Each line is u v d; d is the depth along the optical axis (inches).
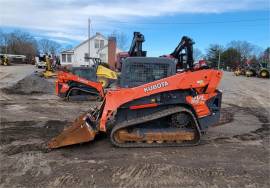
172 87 320.8
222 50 3796.8
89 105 626.8
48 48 4648.1
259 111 575.5
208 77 324.8
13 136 366.0
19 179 245.1
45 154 302.2
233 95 834.8
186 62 378.9
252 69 1895.9
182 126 327.9
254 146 335.6
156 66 348.8
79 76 718.5
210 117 331.6
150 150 314.3
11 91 840.9
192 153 306.7
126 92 319.6
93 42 2967.5
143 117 324.8
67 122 449.7
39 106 606.9
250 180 245.3
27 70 2010.3
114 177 249.1
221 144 340.2
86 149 316.2
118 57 1255.5
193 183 239.1
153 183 239.1
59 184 236.8
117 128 317.7
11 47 4709.6
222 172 259.9
